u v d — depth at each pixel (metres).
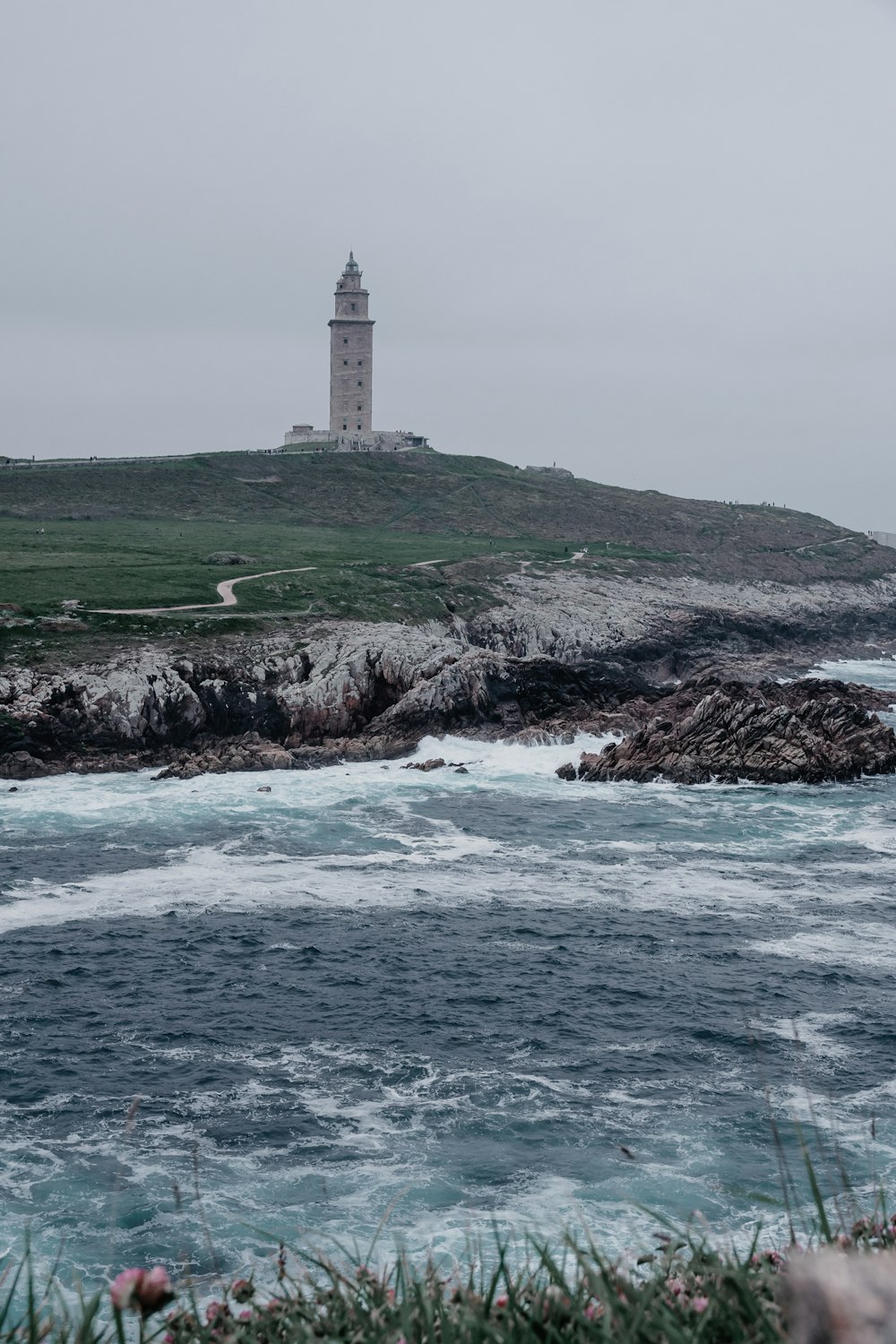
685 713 82.31
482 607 126.06
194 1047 34.84
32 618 93.06
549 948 43.53
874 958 42.53
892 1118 30.14
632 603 140.50
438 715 86.19
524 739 84.81
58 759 76.00
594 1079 33.00
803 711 82.50
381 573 131.00
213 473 199.75
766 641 145.38
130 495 182.50
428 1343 4.70
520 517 198.75
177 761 77.69
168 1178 27.33
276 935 44.66
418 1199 26.55
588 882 52.62
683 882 52.66
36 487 179.50
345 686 87.00
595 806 68.69
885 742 79.94
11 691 79.06
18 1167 27.72
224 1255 24.09
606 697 94.31
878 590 191.25
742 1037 35.69
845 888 51.66
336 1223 25.34
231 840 59.62
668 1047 35.06
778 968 41.47
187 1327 5.43
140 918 46.50
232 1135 29.61
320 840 59.78
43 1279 22.89
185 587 110.31
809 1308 2.49
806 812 67.25
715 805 69.31
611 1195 26.61
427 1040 35.59
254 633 94.69
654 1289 4.84
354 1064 33.88
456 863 55.78
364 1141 29.41
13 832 60.25
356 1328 5.06
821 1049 34.59
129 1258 24.00
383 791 72.00
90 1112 30.67
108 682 80.50
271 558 132.50
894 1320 2.36
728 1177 27.38
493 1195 26.70
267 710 84.31
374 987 39.66
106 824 62.41
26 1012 37.09
